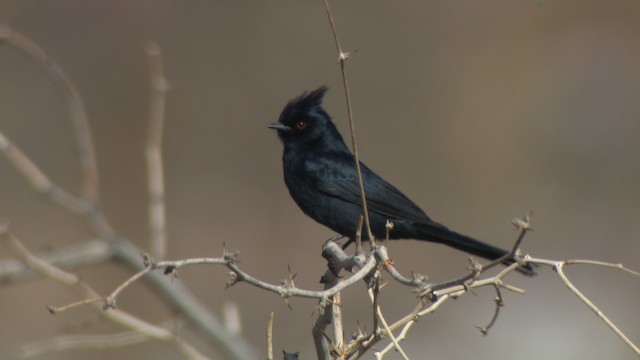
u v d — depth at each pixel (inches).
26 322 559.2
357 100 716.7
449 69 736.3
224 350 348.5
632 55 738.2
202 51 705.0
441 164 708.7
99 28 693.3
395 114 718.5
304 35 721.6
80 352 524.7
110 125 671.1
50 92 677.3
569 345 542.0
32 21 687.1
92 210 336.8
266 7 723.4
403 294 588.4
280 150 687.1
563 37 752.3
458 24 749.3
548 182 708.7
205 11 711.7
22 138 665.6
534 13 754.2
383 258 199.6
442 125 721.6
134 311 558.6
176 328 301.0
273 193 671.8
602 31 751.7
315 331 214.4
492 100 732.7
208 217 654.5
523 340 546.3
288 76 709.3
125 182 657.6
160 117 341.1
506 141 721.0
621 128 721.6
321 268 639.1
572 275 613.0
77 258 335.0
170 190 661.9
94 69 684.7
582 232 676.1
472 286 189.0
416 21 742.5
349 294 584.1
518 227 184.7
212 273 619.8
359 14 734.5
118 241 341.1
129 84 684.7
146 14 703.1
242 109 698.2
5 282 325.7
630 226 676.1
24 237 610.9
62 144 667.4
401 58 732.0
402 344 544.1
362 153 705.0
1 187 633.0
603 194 701.3
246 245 645.3
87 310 561.6
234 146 685.3
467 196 700.7
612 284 605.9
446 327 558.3
